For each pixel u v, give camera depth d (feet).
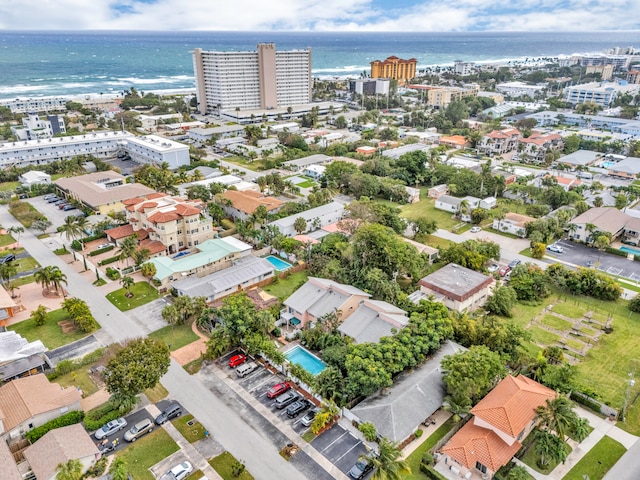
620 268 376.07
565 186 542.98
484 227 460.55
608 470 195.72
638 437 213.46
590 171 625.82
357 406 217.77
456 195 544.62
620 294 326.03
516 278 339.16
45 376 236.22
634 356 269.64
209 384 245.45
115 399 215.31
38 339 281.74
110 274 351.25
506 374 235.81
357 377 219.82
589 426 219.00
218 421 220.64
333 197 531.91
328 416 212.64
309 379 233.35
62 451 189.37
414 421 209.87
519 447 197.88
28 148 614.75
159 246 380.78
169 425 217.77
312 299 295.48
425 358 248.73
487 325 265.54
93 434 210.38
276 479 190.70
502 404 205.87
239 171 625.00
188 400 233.96
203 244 389.60
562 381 232.94
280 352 255.91
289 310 299.79
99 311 311.88
